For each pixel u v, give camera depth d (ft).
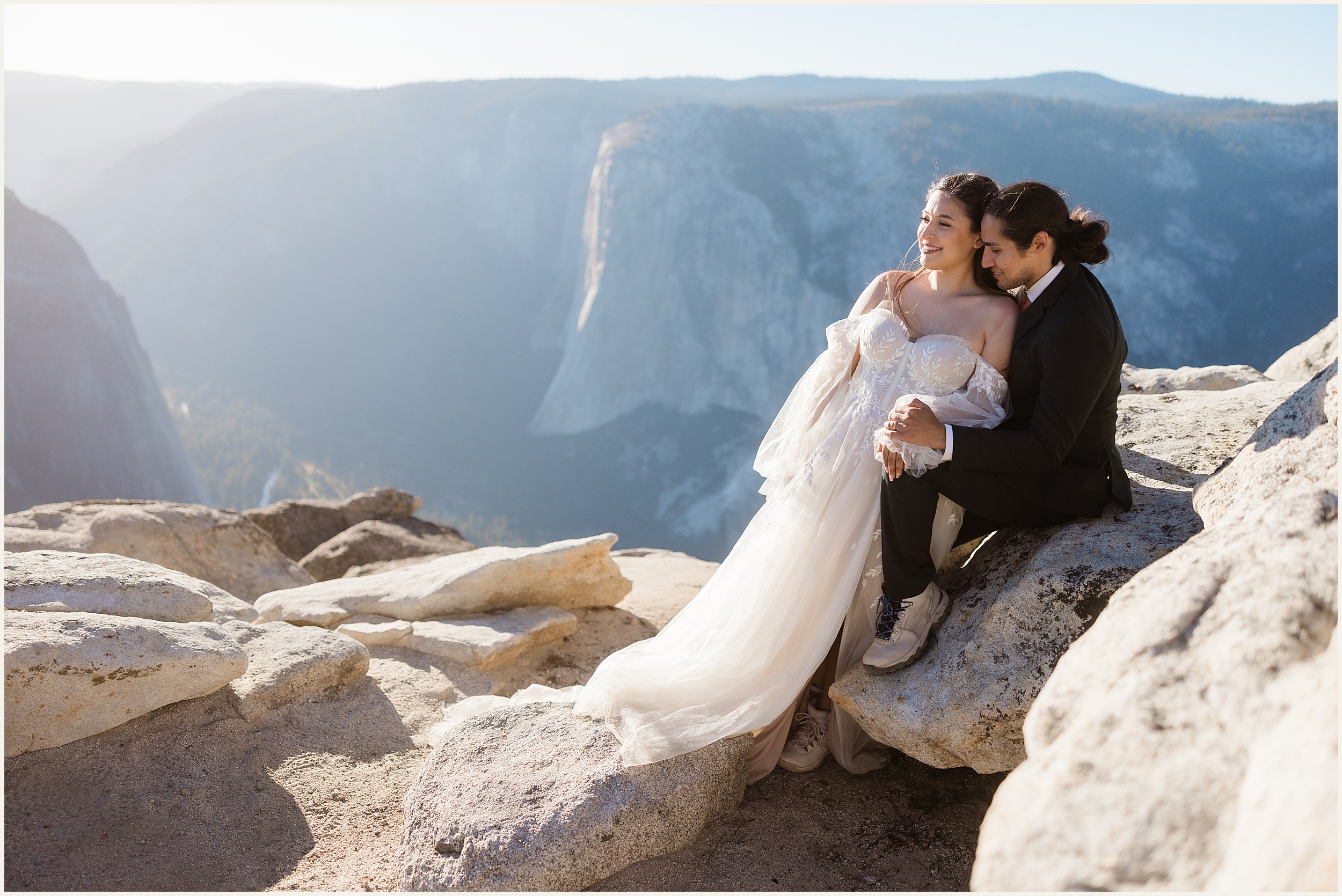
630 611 15.71
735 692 8.81
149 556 17.47
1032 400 8.51
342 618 13.94
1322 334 16.37
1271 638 4.53
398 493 28.76
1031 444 7.91
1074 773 4.59
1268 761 3.89
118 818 8.38
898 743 8.27
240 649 10.62
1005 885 4.30
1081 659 5.62
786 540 9.00
